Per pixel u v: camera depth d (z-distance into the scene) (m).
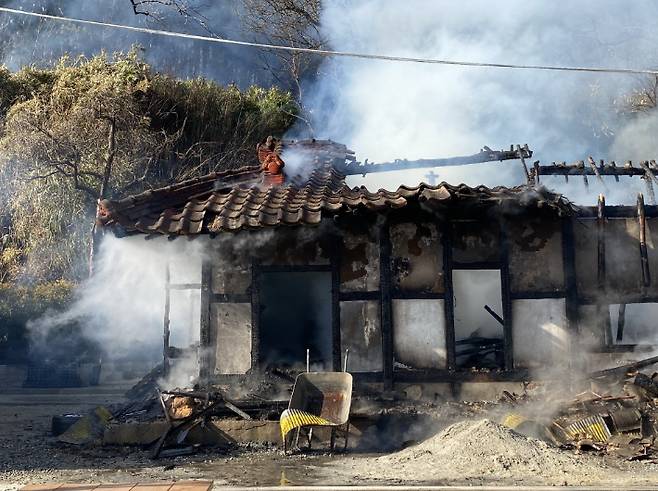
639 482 7.00
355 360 10.73
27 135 21.28
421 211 10.84
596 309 10.77
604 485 6.84
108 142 21.59
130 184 20.70
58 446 9.73
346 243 10.93
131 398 11.51
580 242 10.93
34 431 11.14
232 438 9.60
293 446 9.39
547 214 10.74
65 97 22.86
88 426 10.13
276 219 10.20
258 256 10.95
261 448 9.42
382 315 10.71
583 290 10.83
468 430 8.45
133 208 10.57
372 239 10.92
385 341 10.64
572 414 9.37
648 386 9.56
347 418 9.16
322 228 10.91
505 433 8.27
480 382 10.53
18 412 13.41
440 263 10.84
